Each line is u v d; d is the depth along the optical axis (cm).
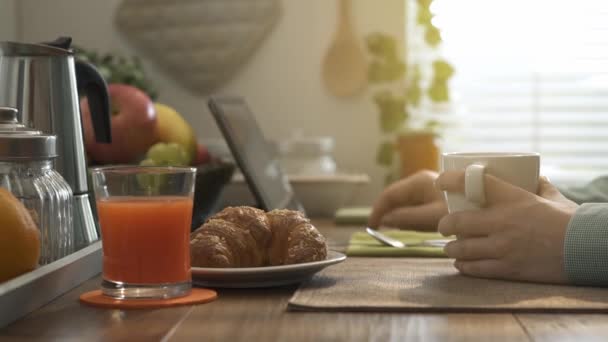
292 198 169
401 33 234
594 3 256
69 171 99
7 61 100
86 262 89
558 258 84
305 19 236
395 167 224
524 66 260
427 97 244
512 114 262
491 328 66
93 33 240
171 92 240
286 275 82
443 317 70
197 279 83
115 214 77
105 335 64
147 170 77
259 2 235
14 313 69
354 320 69
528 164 93
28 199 82
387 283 84
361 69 234
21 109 100
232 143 132
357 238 123
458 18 258
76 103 103
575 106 261
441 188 93
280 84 237
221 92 238
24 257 74
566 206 89
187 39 237
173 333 65
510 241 86
